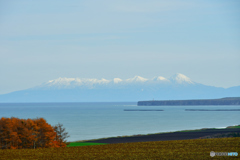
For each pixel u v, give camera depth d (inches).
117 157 3063.5
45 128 4178.2
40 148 3900.1
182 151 3344.0
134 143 4195.4
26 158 3041.3
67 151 3513.8
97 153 3339.1
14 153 3356.3
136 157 3046.3
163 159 2906.0
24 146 4055.1
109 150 3563.0
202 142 3996.1
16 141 3981.3
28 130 4072.3
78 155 3213.6
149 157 3029.0
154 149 3563.0
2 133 3951.8
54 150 3599.9
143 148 3673.7
